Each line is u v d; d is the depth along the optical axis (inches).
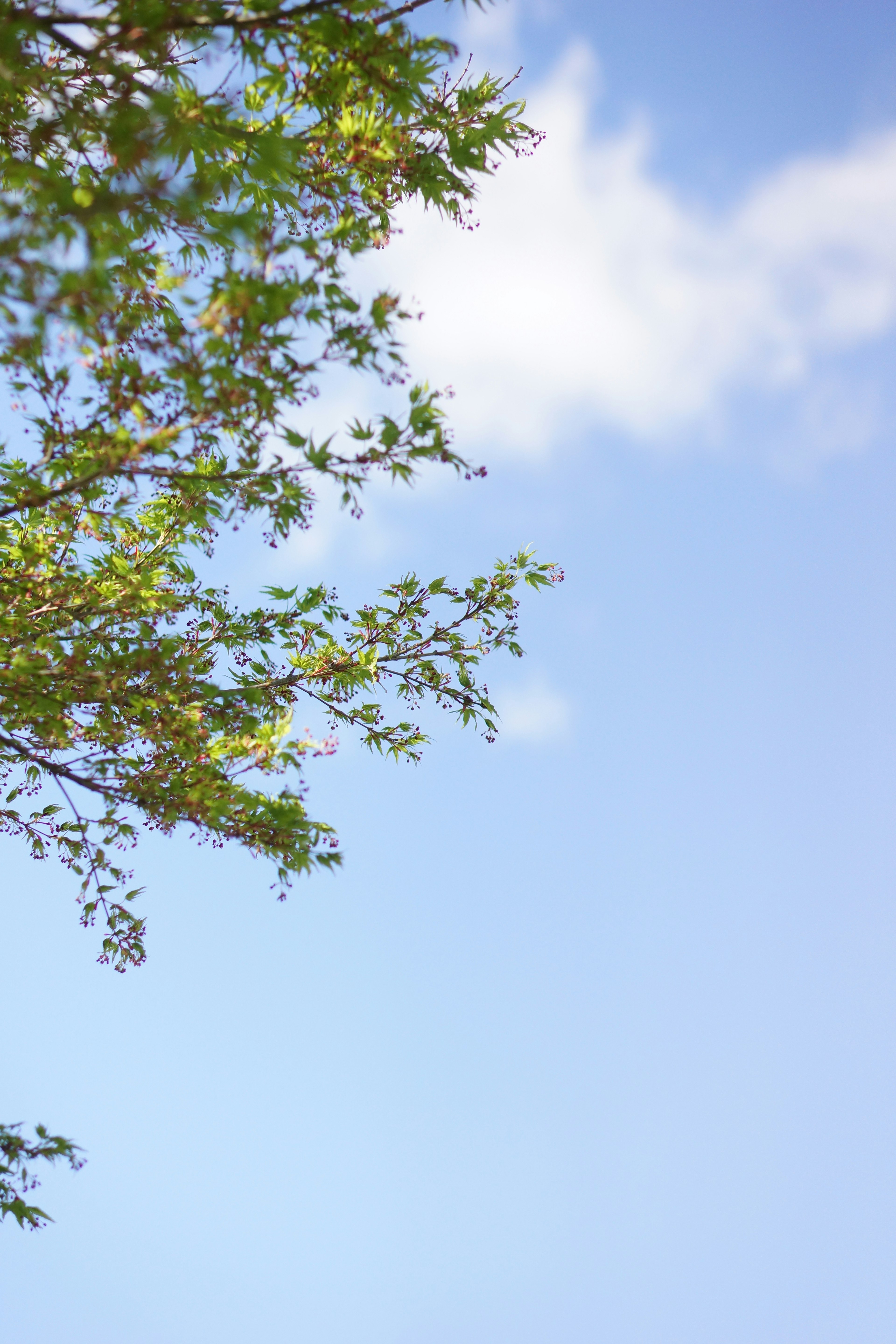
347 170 210.8
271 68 187.6
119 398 165.6
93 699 223.0
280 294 145.7
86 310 141.0
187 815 207.2
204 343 150.3
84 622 242.2
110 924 240.4
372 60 180.2
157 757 235.5
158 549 267.9
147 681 222.7
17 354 155.1
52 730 214.5
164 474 178.5
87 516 248.7
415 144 213.8
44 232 134.4
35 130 174.1
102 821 229.6
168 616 242.5
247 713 229.8
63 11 160.1
